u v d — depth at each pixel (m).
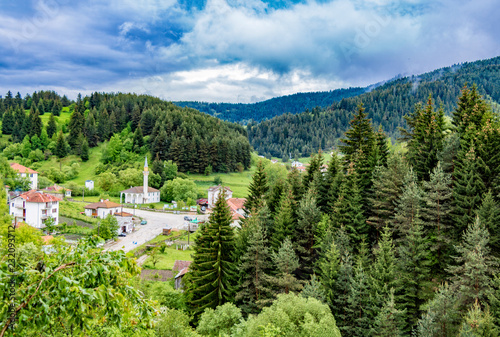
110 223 99.31
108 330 11.39
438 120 66.12
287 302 35.62
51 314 8.18
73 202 135.62
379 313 36.31
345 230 50.91
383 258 41.03
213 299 49.62
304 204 55.53
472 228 43.09
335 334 31.94
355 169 60.38
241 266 48.47
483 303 36.12
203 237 52.50
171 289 53.53
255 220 55.78
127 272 9.69
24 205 99.50
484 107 63.91
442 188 46.56
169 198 167.38
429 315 34.41
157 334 29.77
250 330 32.94
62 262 8.69
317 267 49.50
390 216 50.34
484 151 48.84
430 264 44.06
